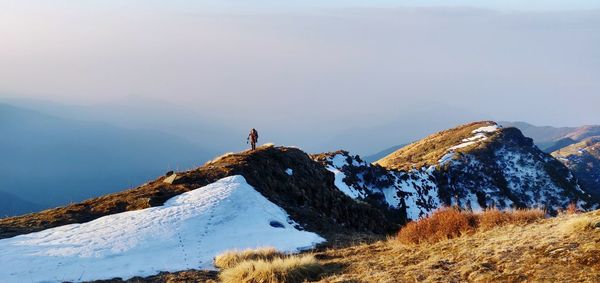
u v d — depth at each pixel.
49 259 18.41
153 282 16.19
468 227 15.03
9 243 20.36
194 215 24.36
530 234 11.80
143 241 20.84
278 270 12.98
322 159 86.38
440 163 113.62
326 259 15.42
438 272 10.51
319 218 30.30
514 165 121.25
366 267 12.63
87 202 28.05
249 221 25.02
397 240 16.22
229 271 14.22
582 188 124.88
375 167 93.81
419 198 92.69
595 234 10.24
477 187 106.88
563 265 9.25
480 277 9.66
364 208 39.66
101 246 20.05
